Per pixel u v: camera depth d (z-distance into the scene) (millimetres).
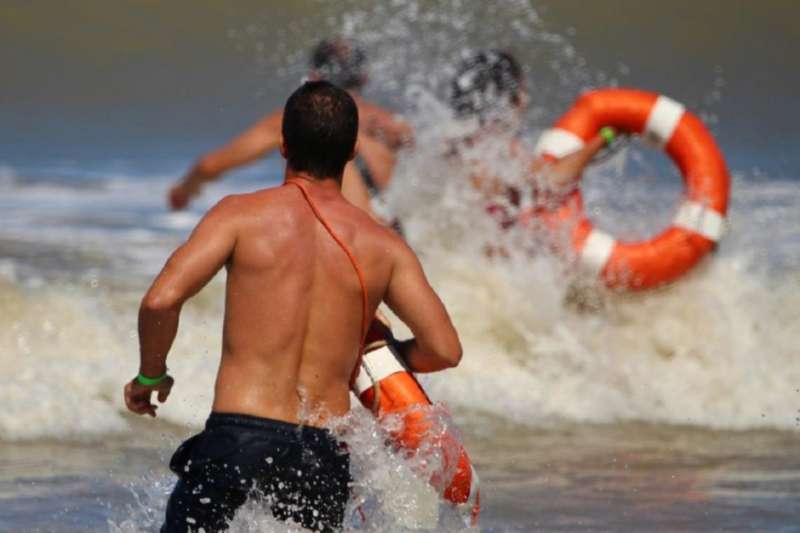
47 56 86062
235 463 12852
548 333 28594
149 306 12820
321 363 13344
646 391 26969
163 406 23328
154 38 88625
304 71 63844
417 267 13922
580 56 68688
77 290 29922
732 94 74875
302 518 13164
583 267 29062
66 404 22625
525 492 19750
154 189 51500
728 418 25750
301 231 13445
